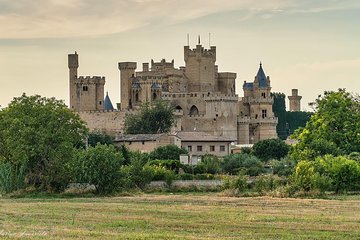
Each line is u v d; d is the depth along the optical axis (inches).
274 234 2893.7
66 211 3772.1
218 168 6786.4
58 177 5359.3
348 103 6530.5
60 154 5423.2
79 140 5841.5
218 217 3442.4
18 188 5413.4
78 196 5083.7
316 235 2883.9
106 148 5339.6
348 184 5132.9
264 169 7071.9
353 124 6437.0
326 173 5137.8
